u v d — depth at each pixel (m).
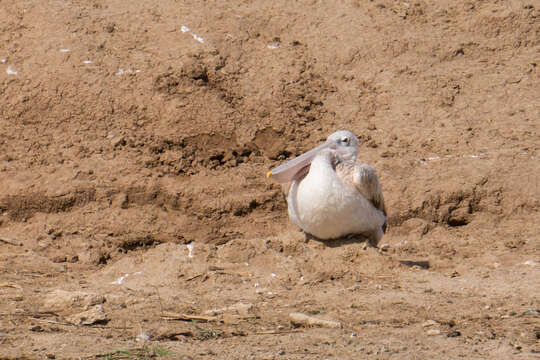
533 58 20.42
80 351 7.37
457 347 7.74
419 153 16.83
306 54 19.48
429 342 7.93
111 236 14.14
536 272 11.49
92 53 17.86
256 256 11.75
